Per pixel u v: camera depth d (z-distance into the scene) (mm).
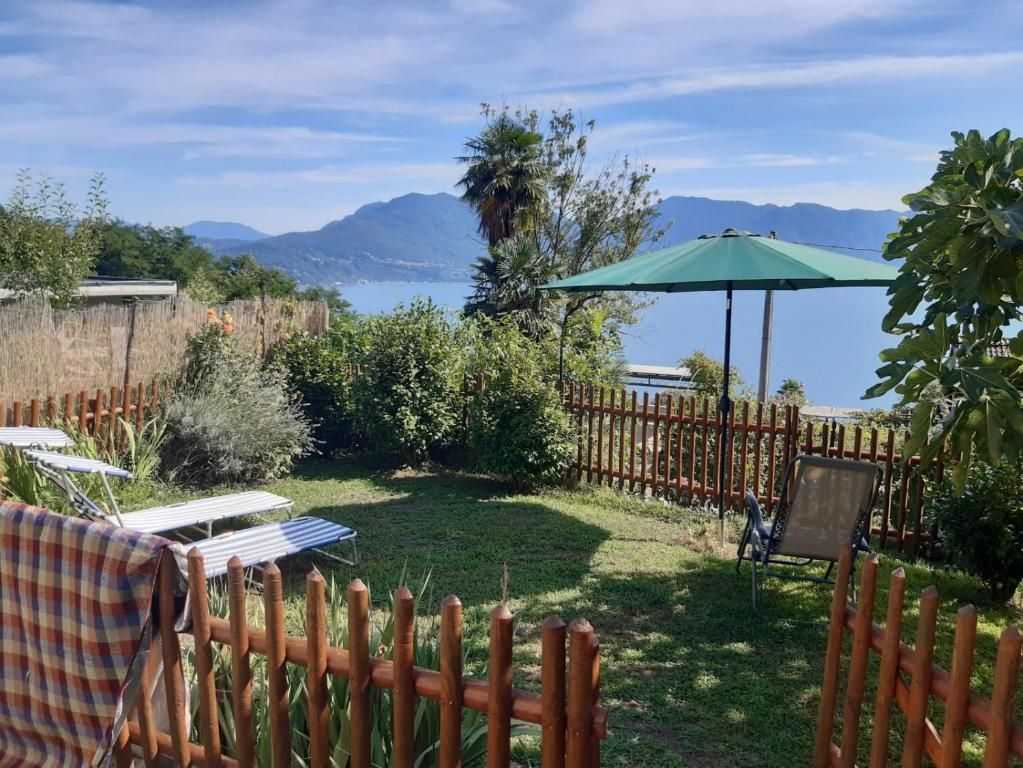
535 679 4312
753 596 5441
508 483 9297
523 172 23547
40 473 6555
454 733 2125
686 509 8445
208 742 2498
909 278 4344
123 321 8922
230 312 10289
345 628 3320
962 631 2152
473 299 19578
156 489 8305
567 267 26047
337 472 9883
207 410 8953
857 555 5441
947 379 3693
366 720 2281
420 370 9852
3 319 7820
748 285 7406
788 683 4320
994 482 5633
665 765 3443
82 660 2355
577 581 5977
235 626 2389
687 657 4645
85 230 15062
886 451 7586
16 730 2535
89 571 2348
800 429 8406
